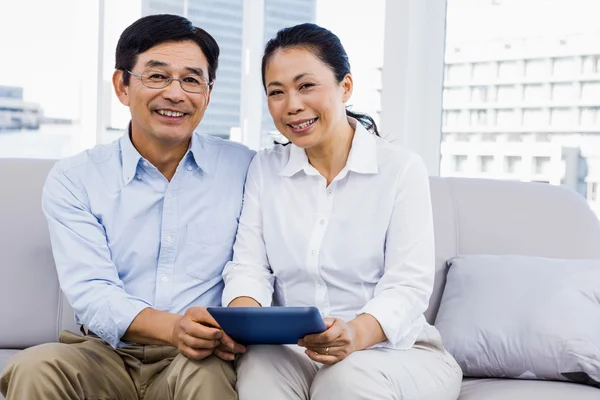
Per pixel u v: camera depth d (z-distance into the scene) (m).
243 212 1.87
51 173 1.85
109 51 3.37
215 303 1.87
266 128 3.55
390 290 1.68
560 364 1.82
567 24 2.69
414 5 2.88
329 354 1.51
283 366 1.55
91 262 1.75
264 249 1.83
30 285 2.08
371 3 3.03
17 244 2.09
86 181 1.83
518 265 2.01
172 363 1.57
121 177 1.84
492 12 2.82
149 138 1.83
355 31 3.08
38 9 3.29
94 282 1.73
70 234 1.77
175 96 1.75
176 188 1.85
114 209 1.82
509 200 2.21
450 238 2.17
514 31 2.79
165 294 1.83
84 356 1.61
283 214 1.79
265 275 1.79
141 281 1.84
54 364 1.51
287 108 1.71
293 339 1.50
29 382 1.48
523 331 1.87
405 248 1.72
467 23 2.88
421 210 1.74
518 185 2.25
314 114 1.71
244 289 1.72
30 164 2.20
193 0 3.46
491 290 1.96
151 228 1.84
